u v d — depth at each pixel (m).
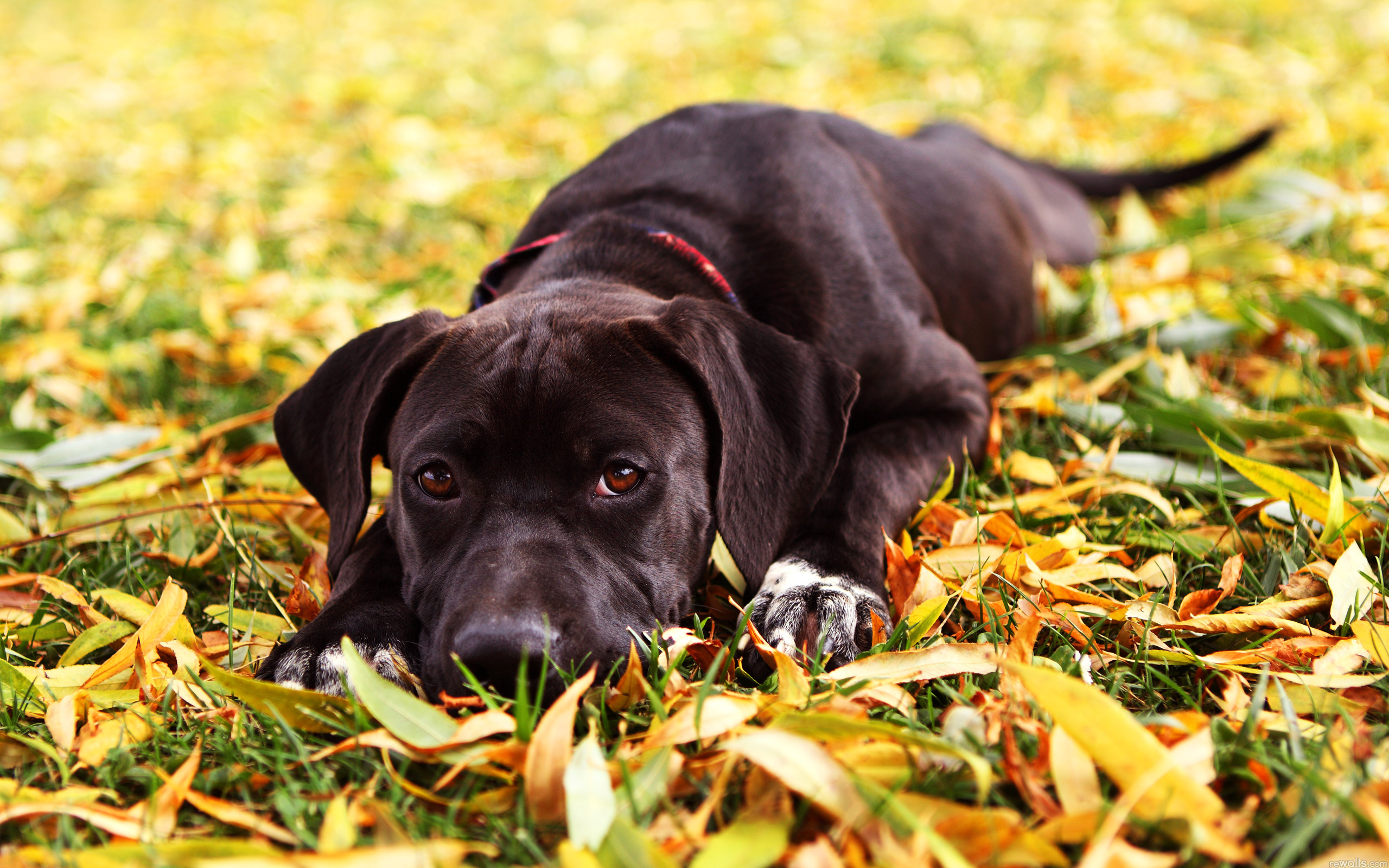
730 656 0.68
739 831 0.56
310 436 0.78
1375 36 2.24
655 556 0.71
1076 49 2.34
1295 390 0.95
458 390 0.72
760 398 0.74
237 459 0.96
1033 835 0.55
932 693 0.65
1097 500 0.82
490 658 0.64
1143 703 0.66
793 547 0.76
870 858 0.56
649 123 1.00
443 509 0.71
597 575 0.69
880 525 0.78
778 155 0.93
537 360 0.71
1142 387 0.97
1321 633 0.68
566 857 0.55
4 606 0.78
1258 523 0.80
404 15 3.39
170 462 0.95
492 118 2.20
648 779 0.59
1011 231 1.14
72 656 0.72
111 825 0.58
